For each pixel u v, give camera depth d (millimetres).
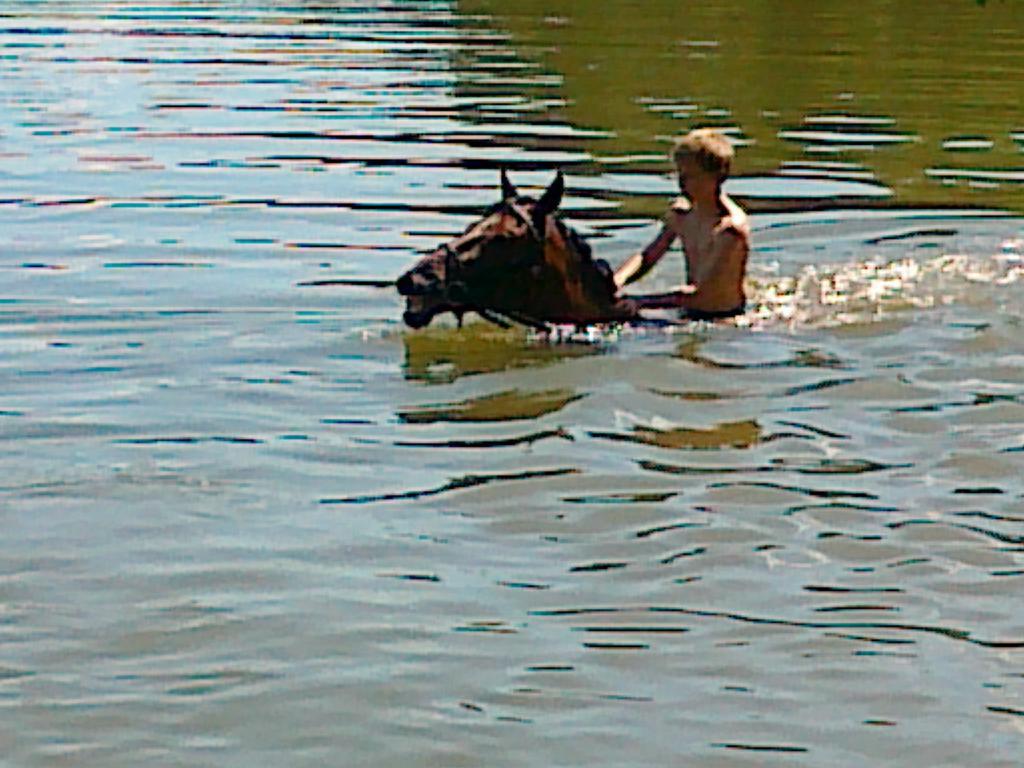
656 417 8984
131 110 19391
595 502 7793
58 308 11047
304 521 7582
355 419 8938
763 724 5926
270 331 10594
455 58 24078
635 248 12703
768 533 7453
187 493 7891
